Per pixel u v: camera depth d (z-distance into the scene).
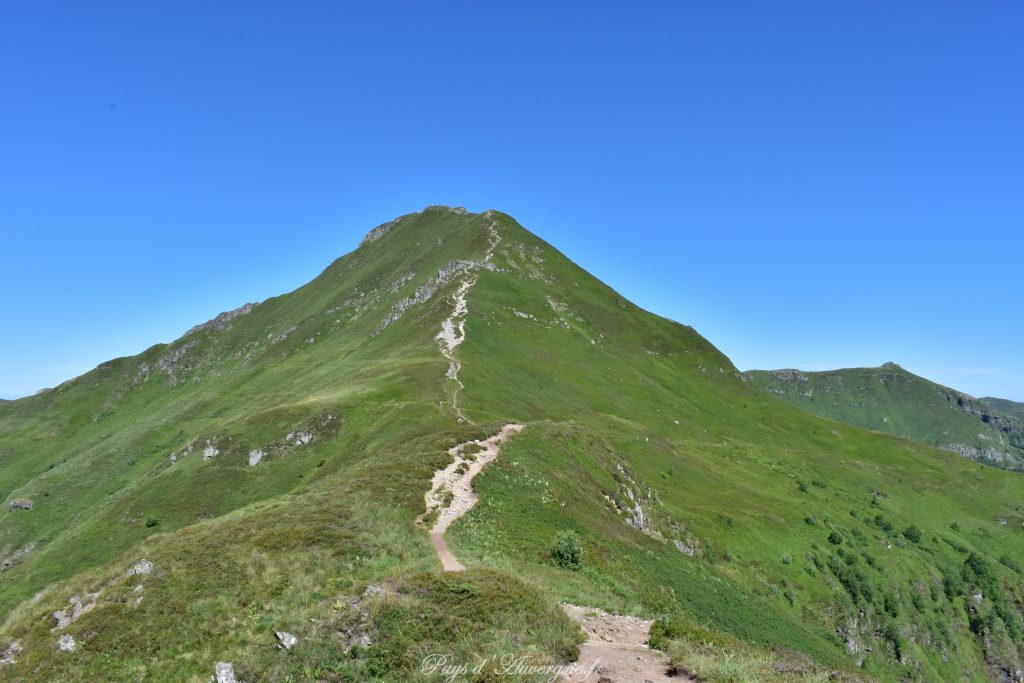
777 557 92.38
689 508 97.88
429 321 169.62
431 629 20.61
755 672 17.64
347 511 34.59
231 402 180.62
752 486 131.25
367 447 95.38
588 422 128.50
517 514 41.69
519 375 145.38
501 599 22.02
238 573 27.69
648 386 189.50
